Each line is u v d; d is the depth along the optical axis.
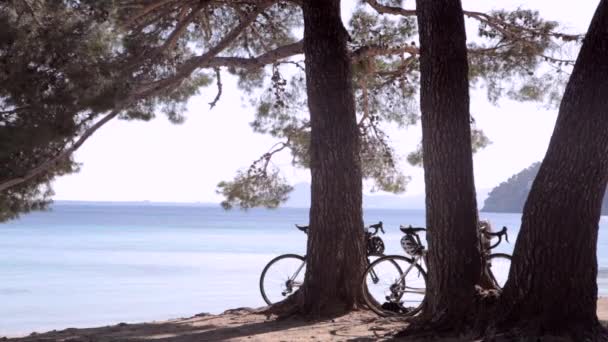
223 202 14.85
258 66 11.40
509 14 13.13
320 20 10.37
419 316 9.02
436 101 8.56
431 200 8.62
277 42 13.92
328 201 10.27
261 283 11.36
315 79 10.36
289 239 53.69
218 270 26.75
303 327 9.27
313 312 10.09
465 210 8.52
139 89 9.80
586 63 7.58
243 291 20.09
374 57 14.12
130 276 24.48
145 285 21.69
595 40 7.59
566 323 7.57
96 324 14.39
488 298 8.04
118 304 17.41
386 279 10.18
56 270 26.62
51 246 42.50
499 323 7.75
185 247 42.06
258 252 37.50
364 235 10.45
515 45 13.34
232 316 10.66
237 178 14.81
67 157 9.05
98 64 8.30
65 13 8.32
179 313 15.91
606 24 7.56
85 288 20.84
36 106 7.96
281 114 15.19
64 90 7.99
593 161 7.53
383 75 14.46
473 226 8.54
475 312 8.10
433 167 8.60
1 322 14.72
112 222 100.50
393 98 14.98
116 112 8.91
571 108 7.60
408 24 13.80
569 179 7.58
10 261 30.91
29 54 7.90
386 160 14.80
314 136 10.41
